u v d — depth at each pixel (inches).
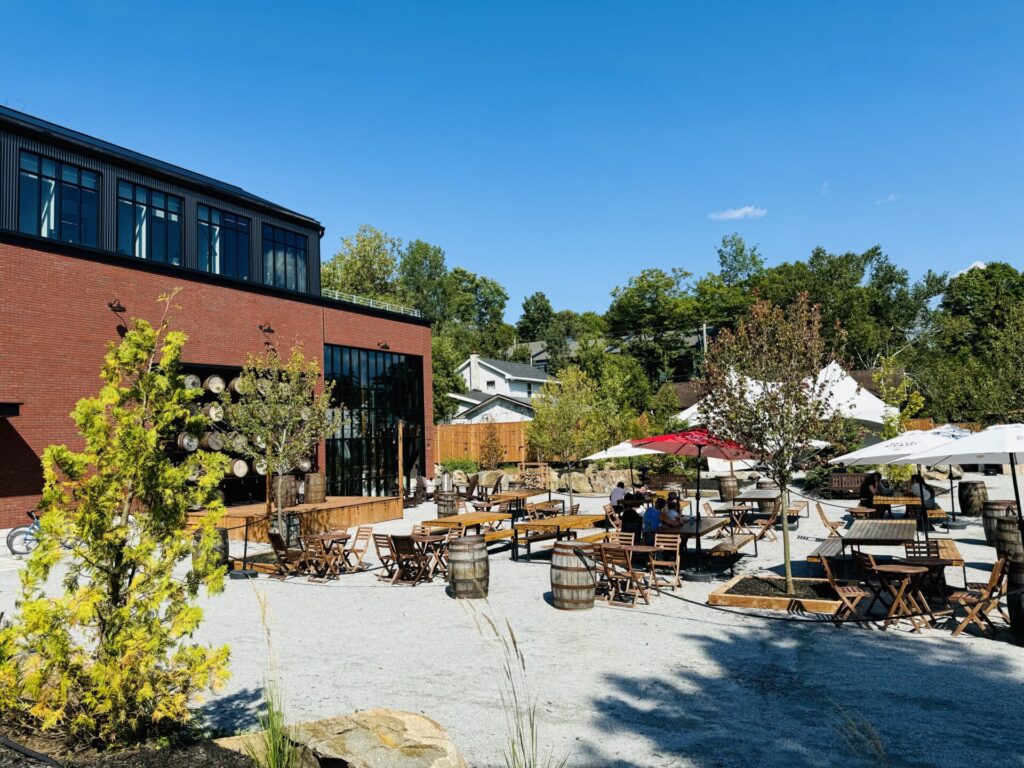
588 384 1151.6
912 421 1359.5
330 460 1125.7
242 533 734.5
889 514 751.1
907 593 383.6
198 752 188.7
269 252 1145.4
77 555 203.9
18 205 791.1
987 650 324.5
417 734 189.6
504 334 4124.0
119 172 909.8
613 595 439.5
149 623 203.6
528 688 287.1
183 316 896.9
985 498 781.9
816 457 431.2
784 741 231.1
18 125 789.2
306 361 1082.1
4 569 567.2
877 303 3026.6
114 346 226.8
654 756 222.1
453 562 459.2
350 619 411.2
